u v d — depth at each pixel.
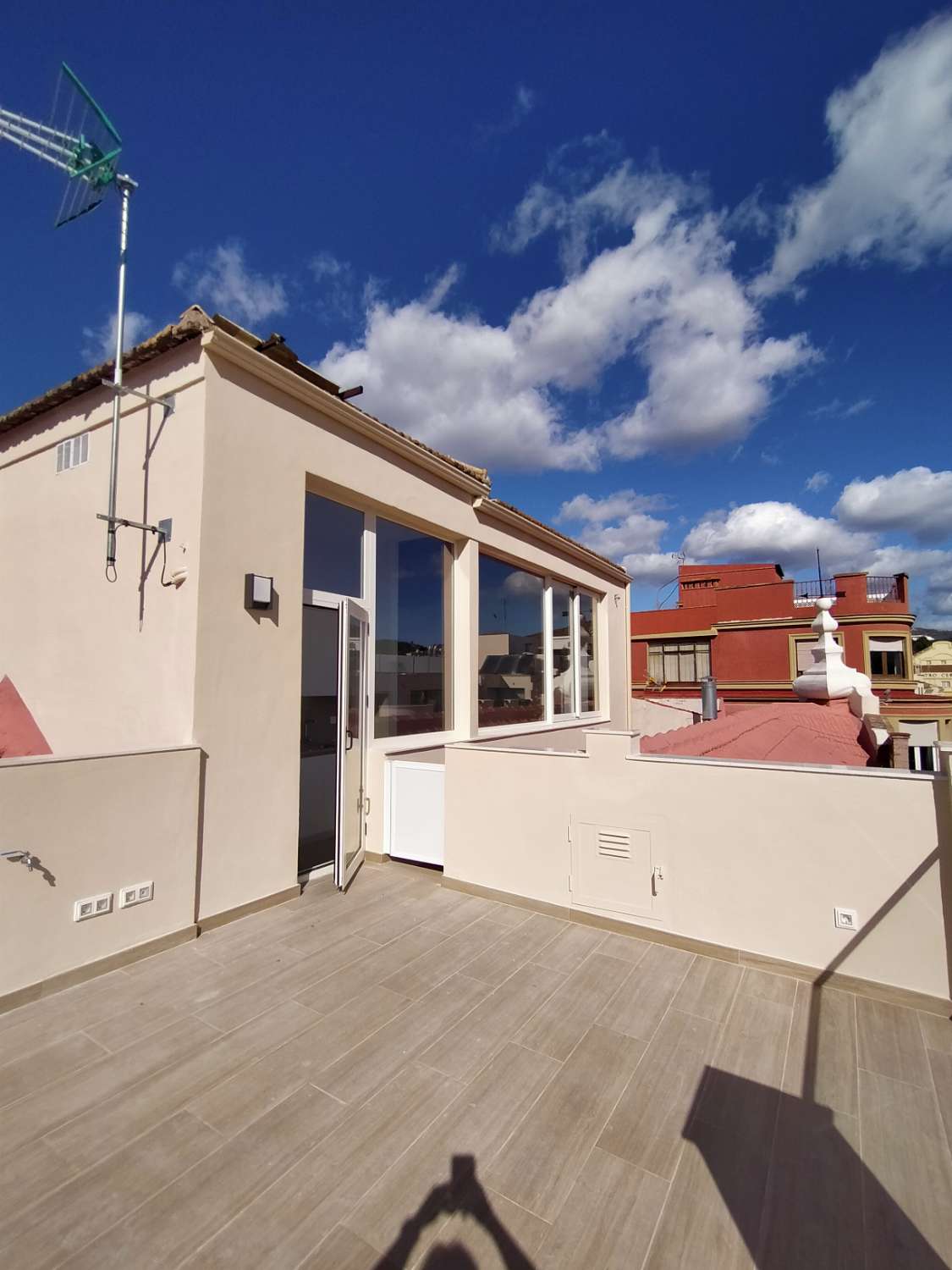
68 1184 1.89
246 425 4.21
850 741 7.66
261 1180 1.92
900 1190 1.89
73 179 4.34
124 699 4.32
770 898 3.37
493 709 7.67
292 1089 2.38
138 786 3.47
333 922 4.04
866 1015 2.93
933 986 2.96
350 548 5.56
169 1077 2.44
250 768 4.17
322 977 3.29
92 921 3.24
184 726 3.88
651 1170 1.97
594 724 10.26
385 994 3.12
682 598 28.73
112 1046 2.65
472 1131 2.15
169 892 3.62
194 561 3.89
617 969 3.38
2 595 5.60
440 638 6.78
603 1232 1.74
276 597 4.38
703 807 3.59
